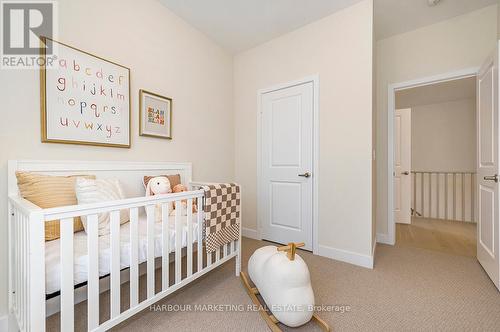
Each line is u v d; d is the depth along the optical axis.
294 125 2.55
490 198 1.83
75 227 1.35
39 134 1.37
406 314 1.38
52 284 0.94
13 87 1.28
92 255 0.99
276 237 2.72
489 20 2.18
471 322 1.31
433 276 1.87
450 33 2.35
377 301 1.52
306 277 1.23
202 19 2.32
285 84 2.60
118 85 1.74
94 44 1.62
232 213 1.80
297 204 2.54
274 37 2.66
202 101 2.56
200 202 1.58
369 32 2.05
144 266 1.79
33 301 0.82
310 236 2.44
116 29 1.75
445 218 4.13
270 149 2.75
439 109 4.21
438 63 2.42
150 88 2.00
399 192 3.74
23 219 0.94
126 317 1.12
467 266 2.06
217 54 2.77
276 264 1.27
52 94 1.40
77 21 1.53
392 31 2.58
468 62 2.27
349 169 2.18
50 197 1.24
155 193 1.75
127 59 1.82
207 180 2.63
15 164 1.27
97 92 1.62
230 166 2.99
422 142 4.35
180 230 1.42
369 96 2.06
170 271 1.96
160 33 2.09
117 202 1.08
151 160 2.02
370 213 2.06
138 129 1.91
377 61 2.75
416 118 4.40
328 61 2.29
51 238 1.22
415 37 2.54
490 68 1.82
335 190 2.26
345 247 2.20
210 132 2.67
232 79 3.04
